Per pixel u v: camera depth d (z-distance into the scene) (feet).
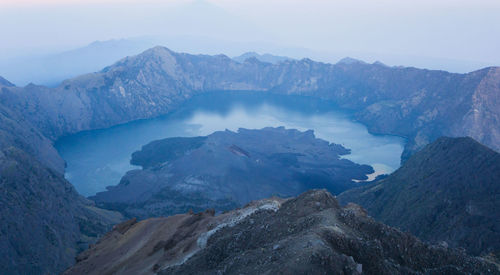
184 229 212.84
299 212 151.64
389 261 117.60
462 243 287.07
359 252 112.47
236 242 144.46
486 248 266.98
